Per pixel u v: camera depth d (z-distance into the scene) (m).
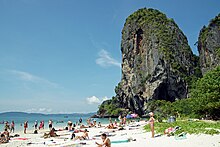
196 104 42.47
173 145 14.08
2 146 22.09
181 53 117.94
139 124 45.47
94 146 17.94
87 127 46.78
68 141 23.47
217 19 111.06
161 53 108.75
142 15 132.88
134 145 15.37
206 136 15.95
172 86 103.69
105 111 131.50
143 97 108.62
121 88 125.06
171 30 124.75
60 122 91.00
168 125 24.59
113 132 30.72
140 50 124.00
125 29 136.00
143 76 113.12
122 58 133.50
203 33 116.50
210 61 105.75
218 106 36.94
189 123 24.02
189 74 114.56
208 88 39.72
